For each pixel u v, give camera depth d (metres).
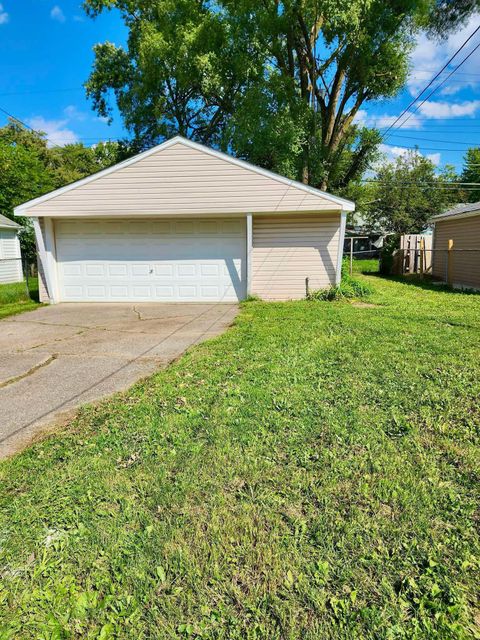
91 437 2.79
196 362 4.50
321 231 9.55
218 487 2.14
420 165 31.11
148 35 16.55
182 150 8.89
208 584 1.55
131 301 10.05
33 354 5.21
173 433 2.76
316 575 1.58
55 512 1.97
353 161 18.12
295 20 13.44
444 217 13.22
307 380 3.74
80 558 1.68
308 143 14.92
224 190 8.98
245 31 14.23
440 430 2.74
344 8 11.51
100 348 5.46
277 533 1.80
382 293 10.44
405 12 12.81
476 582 1.54
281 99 14.51
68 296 10.09
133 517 1.92
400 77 14.68
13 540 1.79
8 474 2.34
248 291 9.61
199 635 1.36
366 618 1.39
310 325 6.34
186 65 15.98
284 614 1.42
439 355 4.48
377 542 1.74
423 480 2.18
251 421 2.89
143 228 9.81
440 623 1.37
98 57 20.81
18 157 20.34
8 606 1.47
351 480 2.19
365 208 28.50
